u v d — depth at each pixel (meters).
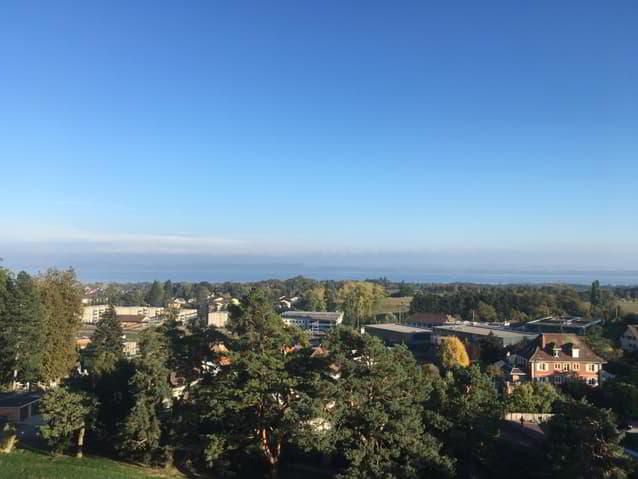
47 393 48.75
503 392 71.69
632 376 67.62
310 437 37.97
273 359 43.22
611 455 34.53
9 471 40.56
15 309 62.62
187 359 48.16
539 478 37.78
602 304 192.00
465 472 40.78
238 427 46.31
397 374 39.94
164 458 47.16
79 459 47.25
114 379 51.59
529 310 187.38
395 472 37.09
